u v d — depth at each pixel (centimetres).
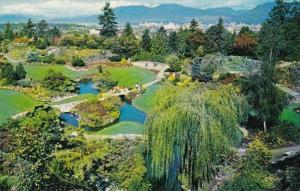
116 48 11381
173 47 11475
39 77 8688
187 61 10144
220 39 11169
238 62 9344
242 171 3806
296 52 9562
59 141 3750
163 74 9331
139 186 3453
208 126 3438
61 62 10156
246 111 4722
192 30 12850
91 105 6475
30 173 3328
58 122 4744
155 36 12388
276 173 3938
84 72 9606
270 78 5222
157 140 3441
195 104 3562
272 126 5253
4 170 3603
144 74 9262
